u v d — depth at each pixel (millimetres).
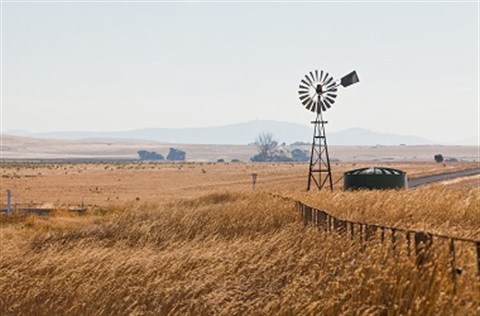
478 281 15641
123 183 178750
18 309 24562
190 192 139625
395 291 17141
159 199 117875
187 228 44312
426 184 113250
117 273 25953
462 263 17031
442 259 17031
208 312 21016
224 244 32312
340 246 23766
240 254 26203
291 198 54000
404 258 18141
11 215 71312
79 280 25516
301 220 42219
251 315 19641
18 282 26953
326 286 19781
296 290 20094
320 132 93312
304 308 18469
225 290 21797
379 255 19500
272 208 46469
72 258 29547
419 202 40250
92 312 23234
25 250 39125
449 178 134875
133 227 46469
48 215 76688
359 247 22000
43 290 25250
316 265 21391
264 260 24984
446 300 15227
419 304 15727
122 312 22625
